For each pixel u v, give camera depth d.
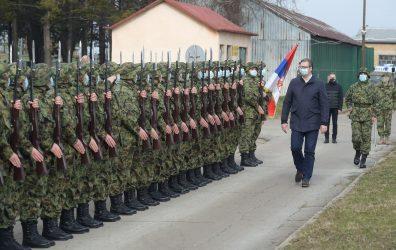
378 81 18.62
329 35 45.97
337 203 9.99
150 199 10.23
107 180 8.98
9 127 7.07
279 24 42.34
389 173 12.67
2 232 7.41
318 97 11.84
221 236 8.52
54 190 8.00
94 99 8.38
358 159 14.37
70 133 8.01
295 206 10.30
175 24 32.47
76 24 39.53
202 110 11.38
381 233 8.00
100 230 8.77
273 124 23.73
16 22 38.12
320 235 8.05
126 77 9.41
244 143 13.98
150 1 43.06
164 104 10.04
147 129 9.54
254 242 8.24
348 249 7.34
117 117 8.95
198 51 22.03
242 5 41.69
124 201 9.87
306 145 11.89
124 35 33.12
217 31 32.00
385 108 17.98
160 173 10.31
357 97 13.95
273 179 12.65
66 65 8.20
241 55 35.72
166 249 7.92
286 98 12.12
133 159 9.59
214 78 11.88
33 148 7.43
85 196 8.69
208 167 12.30
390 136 20.62
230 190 11.53
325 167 14.21
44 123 7.67
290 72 41.75
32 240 7.87
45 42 37.62
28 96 7.45
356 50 51.75
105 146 8.70
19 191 7.45
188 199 10.76
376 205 9.64
